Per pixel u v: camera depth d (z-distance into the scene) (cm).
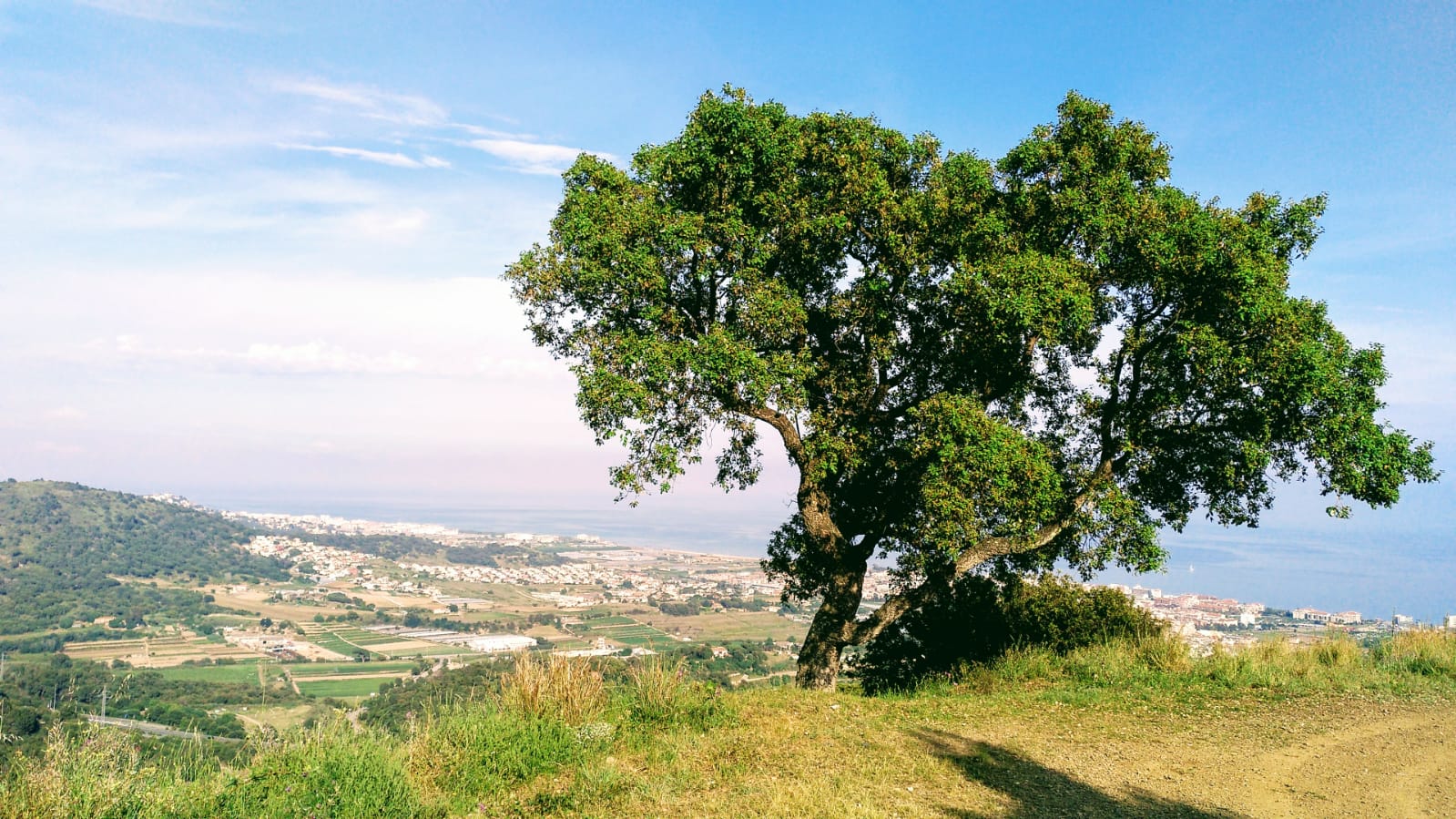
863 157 1203
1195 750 789
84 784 500
